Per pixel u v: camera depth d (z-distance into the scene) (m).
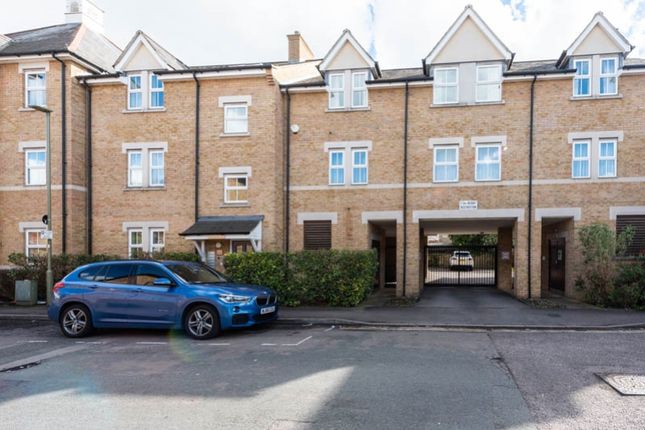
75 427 4.46
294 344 8.24
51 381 6.05
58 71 15.71
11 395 5.47
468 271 23.91
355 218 15.83
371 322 10.27
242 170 15.62
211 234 14.45
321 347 7.98
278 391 5.52
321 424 4.50
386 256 21.34
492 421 4.55
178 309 8.84
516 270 15.07
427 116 15.55
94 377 6.21
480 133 15.22
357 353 7.48
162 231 16.28
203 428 4.42
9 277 14.77
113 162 16.36
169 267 9.45
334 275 12.45
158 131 16.20
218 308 8.77
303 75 18.03
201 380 6.01
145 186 16.19
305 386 5.70
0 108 15.99
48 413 4.84
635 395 5.29
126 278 9.38
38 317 11.96
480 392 5.42
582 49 14.72
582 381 5.83
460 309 12.23
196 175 15.84
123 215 16.27
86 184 16.39
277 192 15.62
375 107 15.89
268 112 15.52
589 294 13.20
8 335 9.62
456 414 4.73
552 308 12.34
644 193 14.20
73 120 15.77
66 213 15.52
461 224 18.34
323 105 16.16
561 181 14.66
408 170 15.62
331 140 16.08
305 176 16.16
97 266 9.66
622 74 14.39
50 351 7.96
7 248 15.83
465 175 15.29
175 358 7.26
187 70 15.70
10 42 17.38
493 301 14.23
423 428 4.38
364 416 4.70
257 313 9.21
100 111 16.48
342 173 16.14
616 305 12.45
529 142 14.90
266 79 15.55
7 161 15.93
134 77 16.56
